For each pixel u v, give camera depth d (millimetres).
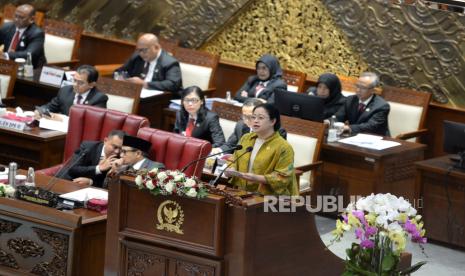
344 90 26828
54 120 23219
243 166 17828
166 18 31500
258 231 13484
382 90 26203
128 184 13906
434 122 26203
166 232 13711
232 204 13242
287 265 14016
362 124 24812
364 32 27266
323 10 28078
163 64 28516
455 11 25609
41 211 15641
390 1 26641
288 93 23344
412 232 13195
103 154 19594
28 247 15805
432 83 26219
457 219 21547
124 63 30719
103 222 15859
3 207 15945
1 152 22906
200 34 30781
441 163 21891
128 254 14062
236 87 30156
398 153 22953
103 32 33125
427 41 26156
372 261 13523
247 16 29797
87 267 15727
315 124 22172
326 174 23281
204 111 22922
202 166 18594
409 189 23672
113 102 24672
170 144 18812
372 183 22641
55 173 20031
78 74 24047
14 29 30891
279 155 17547
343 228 13484
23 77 27812
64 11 33781
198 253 13578
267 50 29516
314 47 28469
